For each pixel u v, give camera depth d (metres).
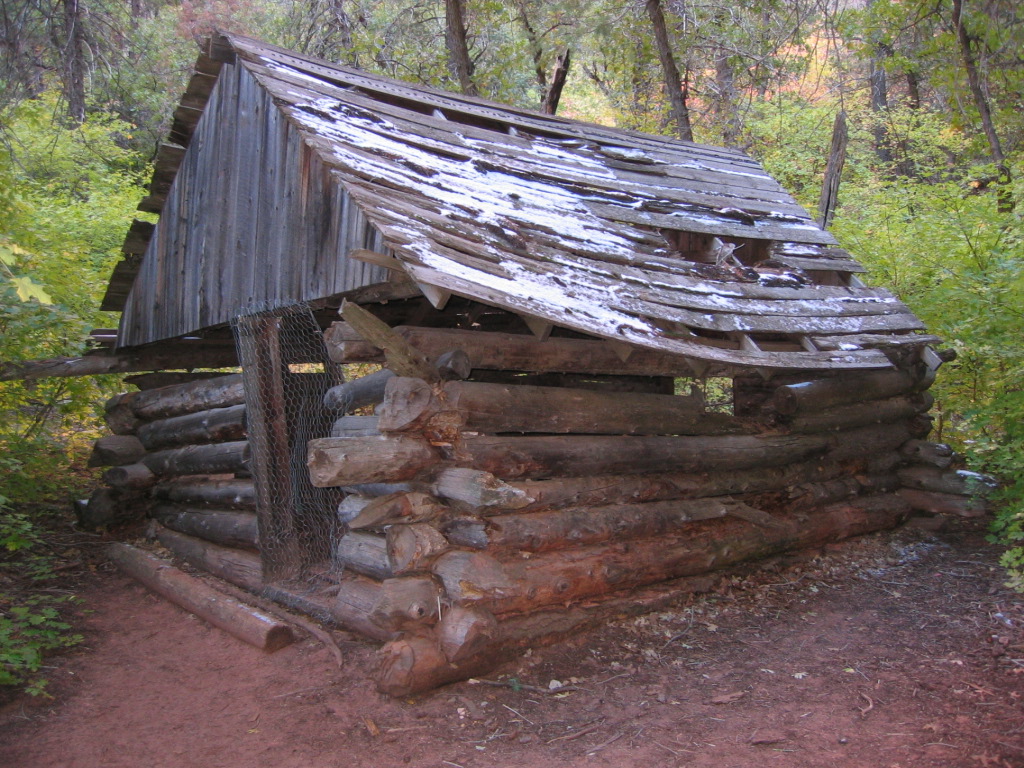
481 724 4.54
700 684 5.00
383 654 4.80
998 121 15.30
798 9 16.05
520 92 19.84
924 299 9.73
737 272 7.51
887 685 4.93
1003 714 4.46
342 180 5.20
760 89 18.41
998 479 8.95
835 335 7.38
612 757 4.18
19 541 7.18
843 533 7.74
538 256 5.67
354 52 15.93
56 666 5.40
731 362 5.94
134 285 8.45
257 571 6.68
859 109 19.39
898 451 8.76
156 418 8.72
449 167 6.36
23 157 13.86
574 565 5.52
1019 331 8.23
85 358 8.36
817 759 4.09
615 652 5.42
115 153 16.34
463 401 5.21
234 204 6.86
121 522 8.50
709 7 16.34
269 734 4.50
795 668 5.21
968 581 6.83
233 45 6.61
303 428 6.86
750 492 7.05
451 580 4.91
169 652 5.69
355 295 5.65
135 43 19.33
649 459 6.18
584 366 6.18
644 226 7.44
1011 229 9.26
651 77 17.64
